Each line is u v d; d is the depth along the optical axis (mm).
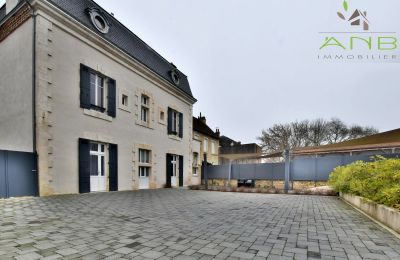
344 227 4746
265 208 7207
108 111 11359
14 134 9086
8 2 10125
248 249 3410
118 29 12836
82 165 9758
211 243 3668
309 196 11320
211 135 29766
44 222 4715
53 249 3246
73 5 10164
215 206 7566
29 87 8641
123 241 3693
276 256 3146
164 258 3041
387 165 6285
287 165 14672
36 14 8602
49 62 8797
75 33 9812
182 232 4277
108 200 8148
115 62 11969
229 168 19969
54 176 8680
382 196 5312
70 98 9500
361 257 3139
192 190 14672
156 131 15141
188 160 19031
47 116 8594
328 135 39312
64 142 9141
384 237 4051
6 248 3234
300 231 4422
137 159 13273
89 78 10445
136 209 6617
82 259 2947
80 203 7184
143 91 14023
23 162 7883
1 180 7359
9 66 9594
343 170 9914
